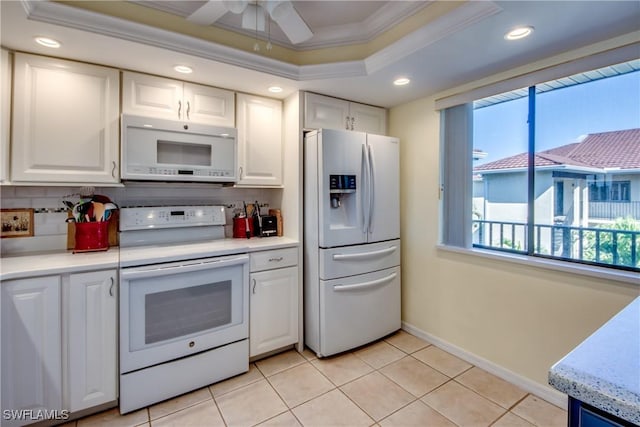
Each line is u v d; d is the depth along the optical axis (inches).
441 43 68.5
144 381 73.1
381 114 115.3
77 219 79.2
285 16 60.2
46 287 63.7
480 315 90.3
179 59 74.7
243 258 86.5
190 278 78.5
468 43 68.4
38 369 63.3
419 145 106.7
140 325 72.4
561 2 54.0
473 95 88.7
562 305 73.2
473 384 82.2
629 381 22.9
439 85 93.4
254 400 76.3
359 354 98.4
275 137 104.0
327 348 94.0
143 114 81.9
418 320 109.5
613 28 62.0
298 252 99.3
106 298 69.7
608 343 29.0
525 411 71.6
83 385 67.7
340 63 85.0
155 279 73.9
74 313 66.5
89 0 61.4
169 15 69.9
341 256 95.4
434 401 75.4
